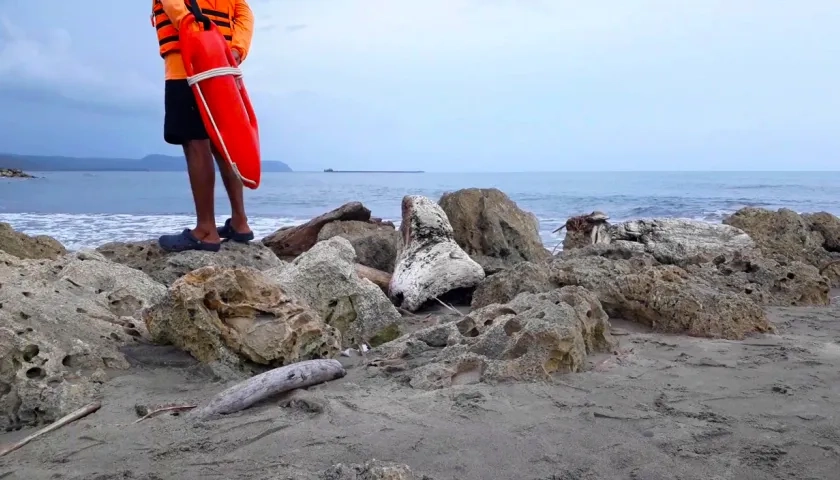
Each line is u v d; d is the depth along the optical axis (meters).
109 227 18.66
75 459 3.16
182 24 5.85
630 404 3.77
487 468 2.98
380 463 2.76
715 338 5.36
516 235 9.62
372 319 5.59
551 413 3.64
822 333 5.60
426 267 7.32
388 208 29.92
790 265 7.64
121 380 4.22
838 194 34.47
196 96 5.93
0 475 3.01
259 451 3.17
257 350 4.48
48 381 3.88
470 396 3.85
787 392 3.93
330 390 4.07
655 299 5.75
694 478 2.89
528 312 4.64
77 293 5.20
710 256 8.91
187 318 4.53
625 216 23.64
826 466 2.99
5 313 4.22
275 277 5.63
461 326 5.12
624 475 2.93
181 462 3.08
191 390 4.12
